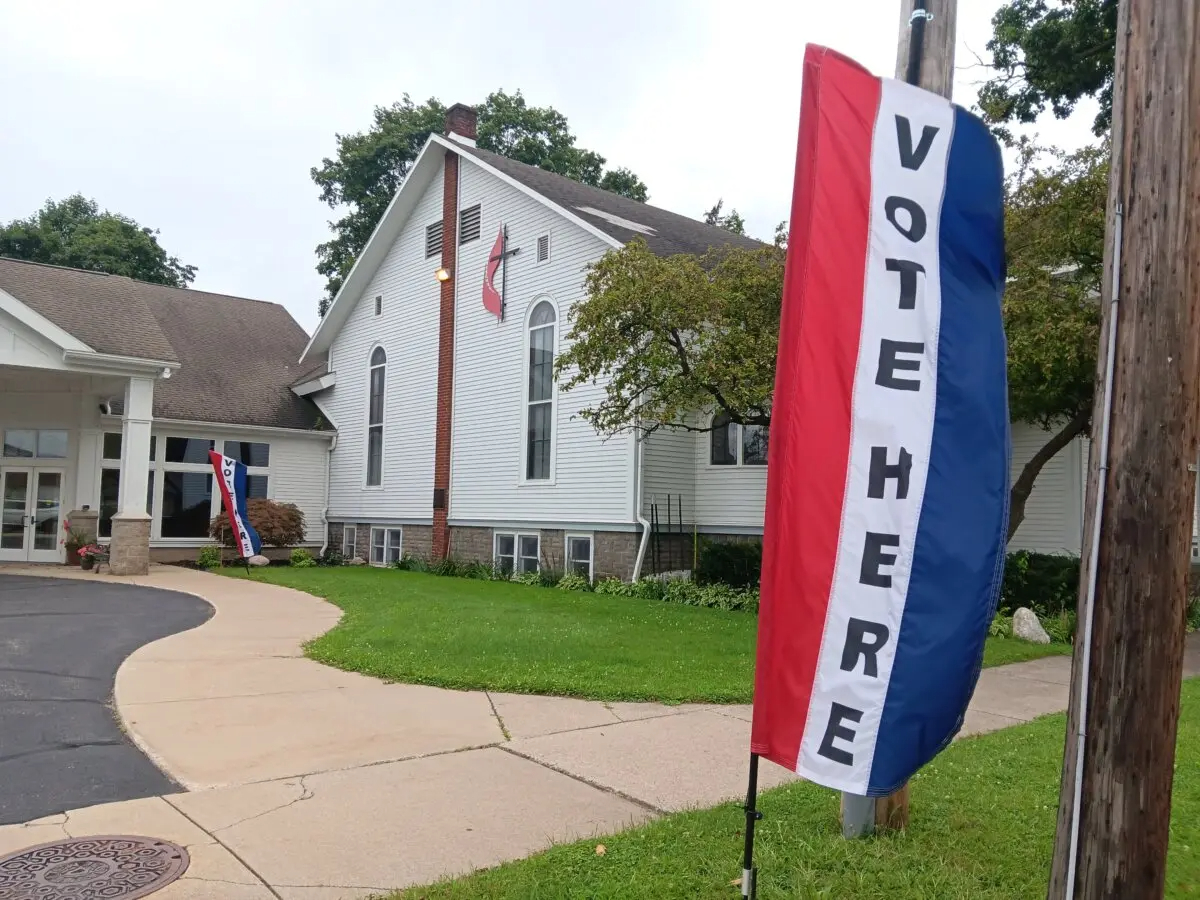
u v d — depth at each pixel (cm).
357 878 402
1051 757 594
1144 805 273
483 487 1964
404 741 629
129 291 1984
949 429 338
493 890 382
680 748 615
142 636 1054
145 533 1825
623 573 1614
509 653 919
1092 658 281
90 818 477
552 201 1772
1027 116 1622
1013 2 1579
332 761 582
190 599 1419
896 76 453
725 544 1534
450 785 534
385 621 1135
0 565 1981
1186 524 277
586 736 645
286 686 798
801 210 361
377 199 3412
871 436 341
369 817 480
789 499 349
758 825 463
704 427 1675
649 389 1395
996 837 448
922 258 348
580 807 498
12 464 2066
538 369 1850
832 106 357
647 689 773
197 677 830
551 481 1784
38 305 1777
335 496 2495
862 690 331
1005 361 352
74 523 1995
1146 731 273
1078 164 1078
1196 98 278
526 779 547
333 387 2542
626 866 409
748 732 657
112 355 1745
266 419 2412
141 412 1823
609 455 1655
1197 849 441
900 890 390
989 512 337
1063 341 1009
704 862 414
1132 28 285
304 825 467
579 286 1745
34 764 572
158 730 650
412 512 2197
